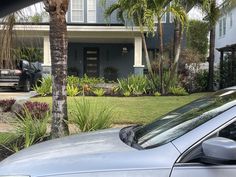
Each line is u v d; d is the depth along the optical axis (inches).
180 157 124.7
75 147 149.3
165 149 128.6
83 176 126.3
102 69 1117.7
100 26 917.2
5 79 856.3
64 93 303.4
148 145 138.3
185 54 906.7
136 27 897.5
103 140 155.9
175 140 130.4
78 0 1074.1
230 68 875.4
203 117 140.5
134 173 124.2
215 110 141.3
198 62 910.4
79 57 1114.7
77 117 324.5
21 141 308.7
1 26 425.7
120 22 928.3
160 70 766.5
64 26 302.0
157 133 149.9
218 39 1217.4
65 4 300.8
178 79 813.9
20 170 134.8
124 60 1113.4
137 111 522.9
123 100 649.6
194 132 128.8
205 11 729.6
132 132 166.7
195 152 124.6
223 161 119.0
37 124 317.4
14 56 454.3
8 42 426.0
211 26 778.8
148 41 1075.9
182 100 650.8
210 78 877.2
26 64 901.2
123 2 732.7
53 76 302.5
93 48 1115.9
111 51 1115.3
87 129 317.1
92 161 130.7
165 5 717.3
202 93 807.1
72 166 130.0
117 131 175.8
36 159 141.2
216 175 120.2
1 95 788.6
